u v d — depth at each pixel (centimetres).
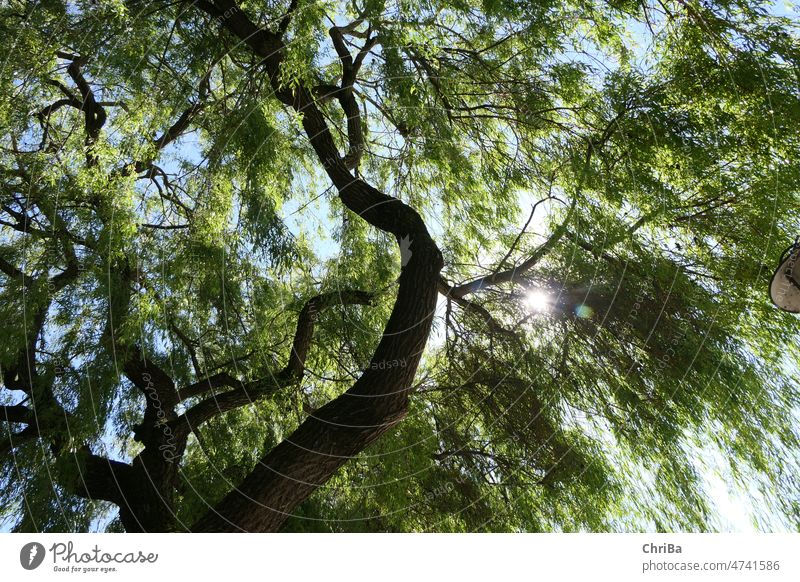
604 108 649
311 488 486
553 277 665
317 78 729
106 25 605
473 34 699
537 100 684
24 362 536
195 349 696
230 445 661
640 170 620
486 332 700
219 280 632
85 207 541
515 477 639
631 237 622
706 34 610
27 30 545
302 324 637
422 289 539
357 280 745
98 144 504
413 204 797
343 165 618
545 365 658
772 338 575
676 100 622
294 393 685
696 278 613
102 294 521
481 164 741
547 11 629
